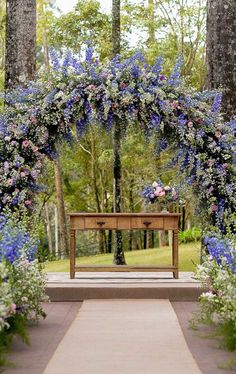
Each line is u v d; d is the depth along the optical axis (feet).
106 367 17.04
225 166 29.63
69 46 80.38
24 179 29.48
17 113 29.89
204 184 29.58
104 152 75.00
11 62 34.88
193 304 28.50
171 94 29.43
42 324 23.54
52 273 35.47
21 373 16.39
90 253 98.78
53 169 79.66
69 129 29.94
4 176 29.32
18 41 34.78
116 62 30.12
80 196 93.66
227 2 33.55
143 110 29.32
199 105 29.78
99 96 29.14
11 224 21.62
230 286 18.69
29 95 29.81
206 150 29.99
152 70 29.86
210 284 22.26
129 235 90.99
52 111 29.53
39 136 29.43
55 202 96.58
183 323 23.56
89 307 27.35
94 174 82.84
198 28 73.77
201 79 75.25
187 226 79.87
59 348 19.43
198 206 30.63
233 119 32.58
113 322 23.85
